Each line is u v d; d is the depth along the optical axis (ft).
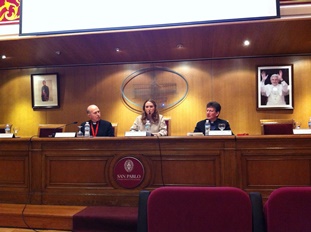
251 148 9.31
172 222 3.71
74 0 12.84
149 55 16.47
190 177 9.52
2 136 10.93
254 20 11.71
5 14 13.79
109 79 18.13
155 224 3.76
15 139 10.37
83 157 10.03
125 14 12.51
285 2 11.83
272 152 9.24
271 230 3.62
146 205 4.00
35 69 18.75
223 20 11.86
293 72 16.61
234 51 15.90
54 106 18.37
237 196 3.60
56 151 10.20
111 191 9.80
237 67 17.11
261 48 15.40
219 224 3.63
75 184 10.02
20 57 16.57
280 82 16.65
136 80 17.88
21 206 9.98
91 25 12.70
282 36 13.53
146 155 9.70
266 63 16.84
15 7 13.74
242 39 13.88
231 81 17.11
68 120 18.29
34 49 15.11
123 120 17.83
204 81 17.30
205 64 17.37
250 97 16.92
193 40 13.92
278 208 3.60
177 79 17.52
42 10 13.04
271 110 16.71
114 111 17.95
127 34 13.01
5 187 10.48
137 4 12.45
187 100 17.37
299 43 14.62
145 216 3.95
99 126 13.43
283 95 16.61
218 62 17.28
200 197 3.64
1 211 9.40
